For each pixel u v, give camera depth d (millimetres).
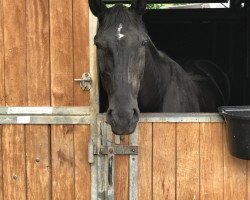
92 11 2260
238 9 5121
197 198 2539
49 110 2490
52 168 2539
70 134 2508
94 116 2479
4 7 2461
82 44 2461
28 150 2531
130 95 2061
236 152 2344
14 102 2508
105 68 2143
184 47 5281
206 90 3623
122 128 2008
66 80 2482
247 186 2535
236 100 5195
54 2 2447
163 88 2703
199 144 2506
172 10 5168
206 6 6344
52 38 2469
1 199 2570
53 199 2559
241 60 5156
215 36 5199
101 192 2523
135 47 2107
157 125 2490
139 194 2533
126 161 2506
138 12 2266
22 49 2480
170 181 2527
